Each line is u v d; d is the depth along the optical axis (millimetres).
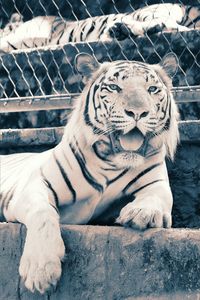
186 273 5734
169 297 5754
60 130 7867
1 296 6137
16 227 6160
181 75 8516
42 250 5836
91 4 11898
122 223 5984
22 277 5891
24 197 6359
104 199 6613
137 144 6152
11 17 12055
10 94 9227
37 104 7977
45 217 6016
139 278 5836
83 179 6484
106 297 5902
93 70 6551
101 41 8844
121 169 6434
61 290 5973
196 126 7539
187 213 7629
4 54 9273
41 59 8984
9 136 8055
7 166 7344
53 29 11383
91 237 5984
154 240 5836
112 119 6207
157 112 6273
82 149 6438
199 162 7594
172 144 6465
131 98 6152
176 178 7656
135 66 6445
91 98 6434
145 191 6453
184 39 8492
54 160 6598
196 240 5734
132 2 11742
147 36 8719
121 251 5902
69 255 6012
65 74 8883
